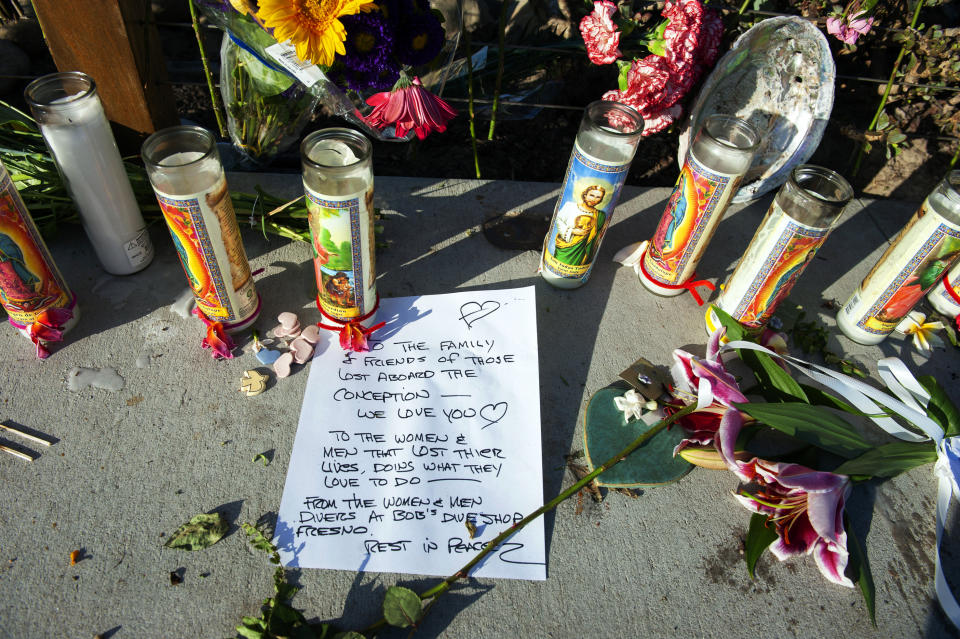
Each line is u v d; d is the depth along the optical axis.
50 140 1.07
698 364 1.09
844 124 2.07
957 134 2.06
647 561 1.02
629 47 1.72
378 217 1.49
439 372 1.22
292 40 1.05
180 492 1.04
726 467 1.08
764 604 0.99
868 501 1.11
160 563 0.97
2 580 0.94
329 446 1.12
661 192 1.68
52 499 1.02
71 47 1.28
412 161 1.88
